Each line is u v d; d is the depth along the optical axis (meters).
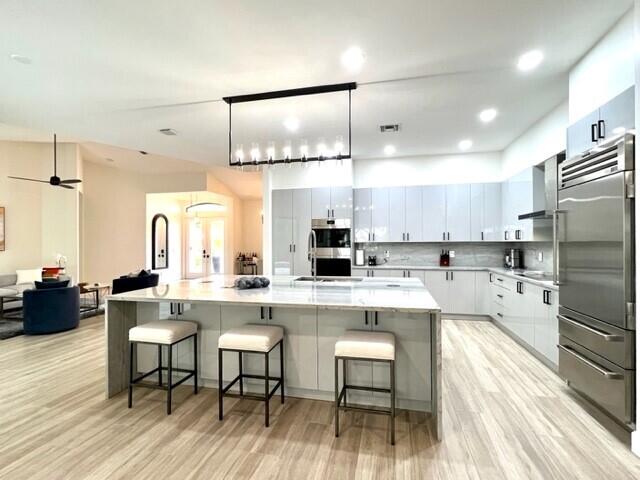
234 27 2.26
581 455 2.04
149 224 9.34
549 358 3.34
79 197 7.48
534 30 2.33
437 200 5.68
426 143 5.03
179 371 2.97
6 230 6.79
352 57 2.64
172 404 2.72
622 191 2.13
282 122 4.03
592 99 2.55
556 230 2.92
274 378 2.71
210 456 2.04
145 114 3.73
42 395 2.89
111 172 8.61
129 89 3.13
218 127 4.16
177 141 4.74
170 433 2.30
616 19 2.23
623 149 2.12
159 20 2.18
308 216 5.89
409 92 3.25
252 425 2.40
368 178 6.01
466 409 2.61
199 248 11.11
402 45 2.48
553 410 2.59
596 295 2.39
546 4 2.07
